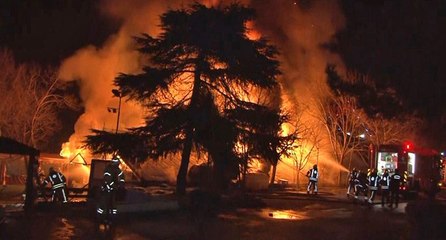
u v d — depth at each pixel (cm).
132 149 2317
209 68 2355
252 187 3047
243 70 2369
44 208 1694
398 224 1739
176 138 2336
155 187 2777
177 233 1366
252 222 1648
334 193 3108
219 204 1995
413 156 3064
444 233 1569
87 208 1691
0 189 2656
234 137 2347
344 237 1431
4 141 1644
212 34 2345
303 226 1614
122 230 1365
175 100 2419
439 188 3369
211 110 2345
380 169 3058
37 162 1844
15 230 1284
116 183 1498
